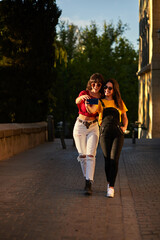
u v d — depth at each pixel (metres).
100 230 5.42
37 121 22.19
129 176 10.03
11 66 20.69
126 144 20.20
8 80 20.66
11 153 15.01
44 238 5.09
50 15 21.62
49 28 21.83
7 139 14.50
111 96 7.89
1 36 20.91
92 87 7.89
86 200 7.29
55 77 22.61
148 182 9.16
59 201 7.20
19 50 20.89
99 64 57.22
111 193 7.54
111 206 6.81
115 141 7.76
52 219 5.98
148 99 32.19
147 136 31.69
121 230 5.42
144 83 34.41
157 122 28.58
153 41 28.59
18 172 10.70
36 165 12.16
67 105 60.09
